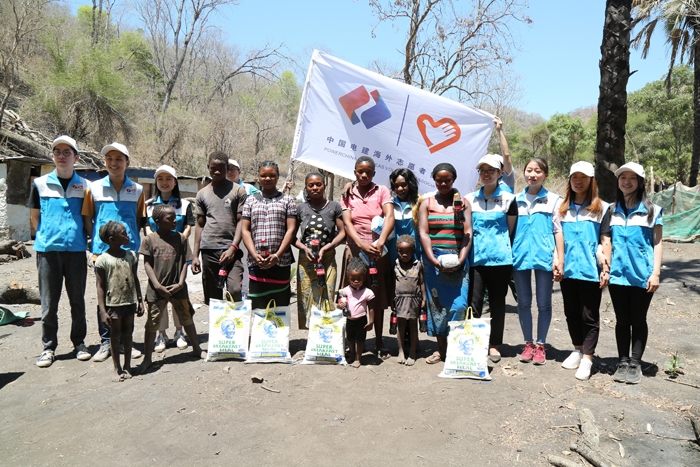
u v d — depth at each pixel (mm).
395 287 4891
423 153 6500
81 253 5086
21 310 6863
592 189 4590
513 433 3490
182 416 3760
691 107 32531
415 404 3959
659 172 33250
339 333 4832
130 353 4578
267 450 3275
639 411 3799
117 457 3209
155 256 4762
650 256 4367
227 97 40125
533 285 9086
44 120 22312
